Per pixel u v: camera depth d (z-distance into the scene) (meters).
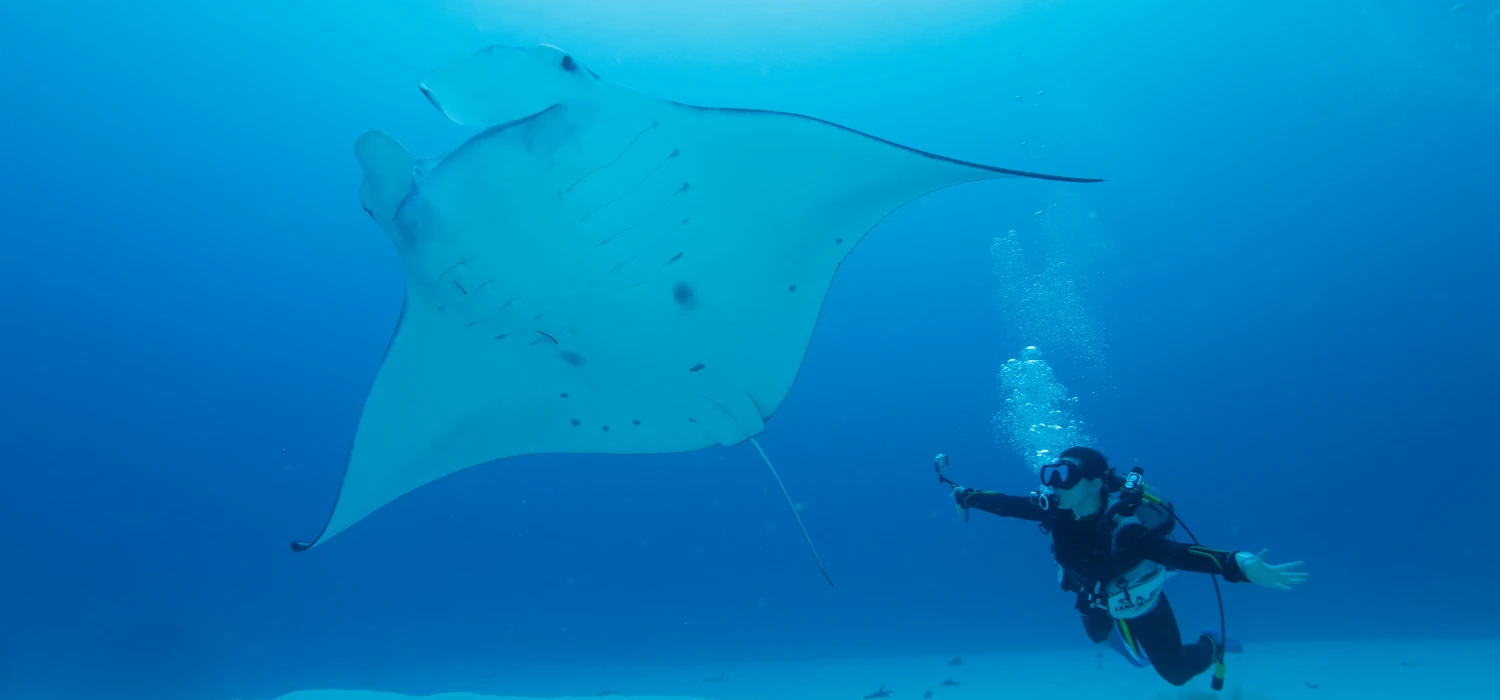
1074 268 19.66
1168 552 2.75
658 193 2.48
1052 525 3.17
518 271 2.44
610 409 3.04
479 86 2.40
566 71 2.35
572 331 2.67
